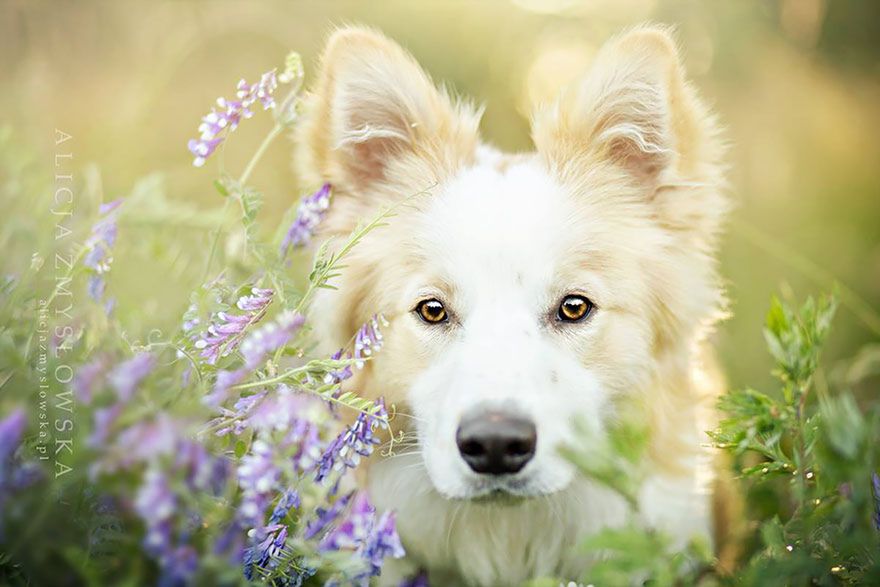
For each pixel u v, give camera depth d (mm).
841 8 9805
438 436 3170
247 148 7727
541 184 3623
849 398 2877
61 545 2457
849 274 7488
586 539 2154
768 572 2393
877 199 9719
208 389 2633
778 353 2875
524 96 9461
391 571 3730
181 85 7852
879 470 2859
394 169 3828
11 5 7211
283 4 8523
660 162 3746
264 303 2707
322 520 2658
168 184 5895
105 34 7832
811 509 2662
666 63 3586
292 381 2650
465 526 3717
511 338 3281
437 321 3467
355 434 2662
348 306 3734
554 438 3131
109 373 2352
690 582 2850
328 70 3650
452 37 9477
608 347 3500
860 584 2461
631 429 2189
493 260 3430
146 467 2182
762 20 9812
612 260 3551
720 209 3811
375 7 9227
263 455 2316
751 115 9742
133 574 2396
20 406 2277
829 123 10039
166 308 3922
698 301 3799
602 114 3781
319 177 3734
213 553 2379
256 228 3260
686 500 3754
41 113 5828
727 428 2844
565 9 10023
